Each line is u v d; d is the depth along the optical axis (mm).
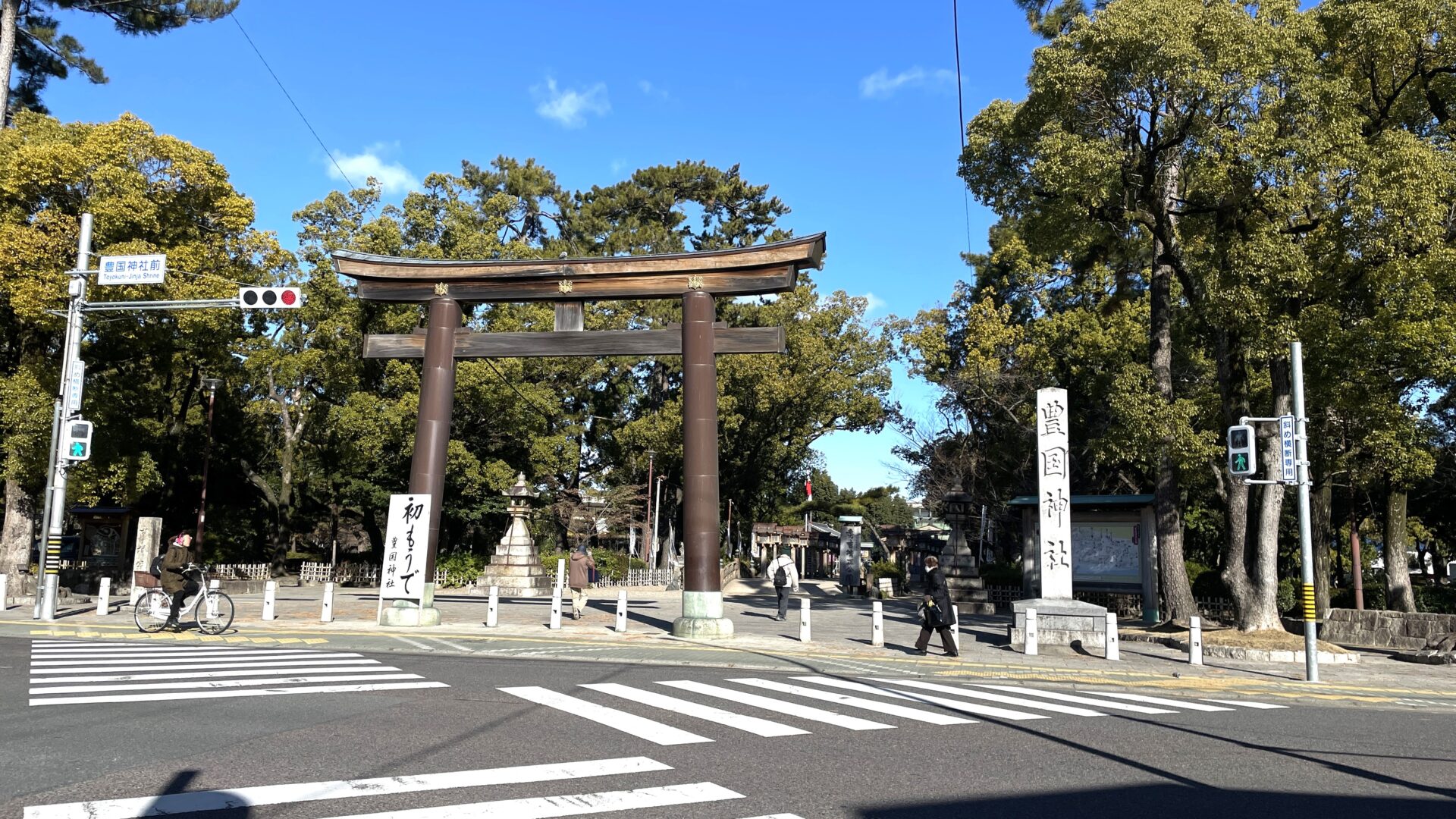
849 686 11219
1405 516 20938
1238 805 5859
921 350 38469
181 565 15422
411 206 36281
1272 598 16844
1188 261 17359
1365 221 14750
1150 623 21469
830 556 75125
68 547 29938
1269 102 15109
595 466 47344
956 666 13719
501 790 5762
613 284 17344
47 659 11773
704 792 5812
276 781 5887
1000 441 36188
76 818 5008
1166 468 19719
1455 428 23016
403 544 17312
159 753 6613
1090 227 18031
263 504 40938
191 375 32594
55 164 20500
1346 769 7062
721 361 40438
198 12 26094
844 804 5641
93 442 23062
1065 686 12180
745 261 16781
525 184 49312
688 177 49312
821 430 46406
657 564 49062
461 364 33688
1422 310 14820
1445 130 17641
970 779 6395
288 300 16703
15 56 27938
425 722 8000
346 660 12523
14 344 24641
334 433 35156
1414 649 17891
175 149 21984
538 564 32062
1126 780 6465
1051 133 16078
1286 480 13461
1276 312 16000
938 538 50750
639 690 10164
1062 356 33031
